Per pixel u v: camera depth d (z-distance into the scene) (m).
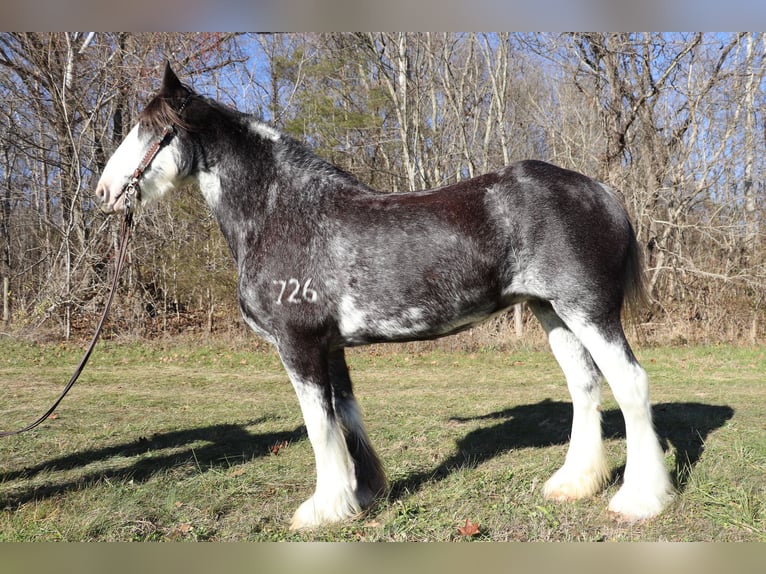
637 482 2.83
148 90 11.62
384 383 7.39
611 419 4.89
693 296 11.82
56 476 3.69
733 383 7.03
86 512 3.05
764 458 3.61
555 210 2.71
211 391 6.94
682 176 12.07
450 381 7.49
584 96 14.30
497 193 2.78
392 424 5.00
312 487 3.45
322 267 2.80
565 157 13.79
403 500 3.15
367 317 2.79
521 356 9.52
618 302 2.79
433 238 2.74
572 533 2.69
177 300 12.24
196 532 2.80
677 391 6.46
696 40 11.01
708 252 12.48
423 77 13.48
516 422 4.95
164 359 9.35
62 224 11.65
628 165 12.87
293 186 2.97
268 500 3.25
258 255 2.91
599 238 2.72
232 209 3.07
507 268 2.76
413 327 2.80
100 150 11.95
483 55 14.16
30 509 3.10
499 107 12.42
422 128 13.23
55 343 10.38
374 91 13.05
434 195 2.88
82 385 7.25
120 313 11.39
